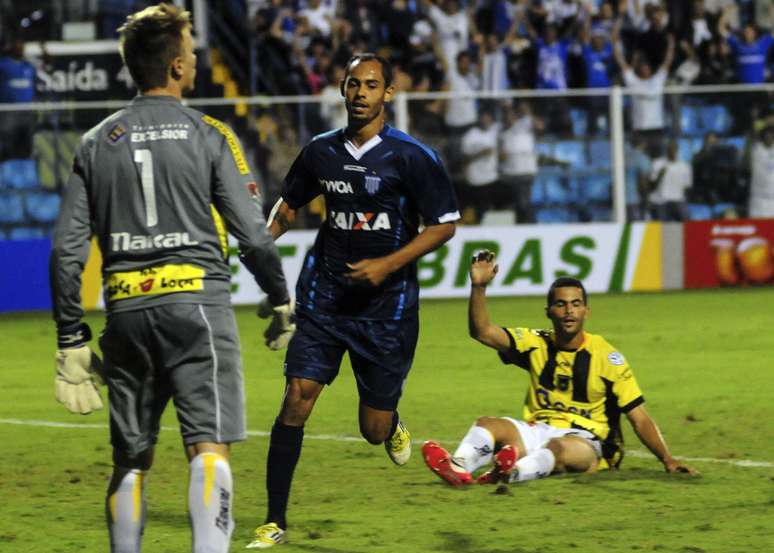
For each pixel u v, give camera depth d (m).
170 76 16.31
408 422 32.72
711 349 46.09
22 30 69.62
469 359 45.09
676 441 29.30
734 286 66.56
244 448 29.61
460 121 64.25
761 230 66.50
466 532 20.31
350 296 20.66
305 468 26.83
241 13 77.25
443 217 20.67
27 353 48.88
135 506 16.34
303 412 20.27
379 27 75.12
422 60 74.19
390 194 20.70
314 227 63.34
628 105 65.06
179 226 15.86
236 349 16.14
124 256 15.88
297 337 20.67
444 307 61.03
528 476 23.95
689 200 65.94
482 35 74.38
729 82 76.88
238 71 76.81
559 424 24.92
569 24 75.00
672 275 66.12
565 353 25.03
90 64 69.62
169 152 15.84
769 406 34.25
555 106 64.69
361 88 20.44
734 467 25.86
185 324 15.75
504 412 34.16
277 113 62.75
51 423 33.94
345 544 19.66
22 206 62.78
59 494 24.58
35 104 62.81
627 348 46.72
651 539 19.58
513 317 55.03
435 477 25.44
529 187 64.88
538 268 64.75
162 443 30.44
